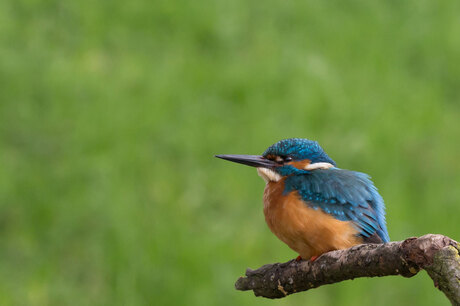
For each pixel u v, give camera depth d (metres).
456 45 20.06
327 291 13.30
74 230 13.90
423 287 13.16
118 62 18.06
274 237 13.66
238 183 14.70
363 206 7.57
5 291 12.94
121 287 13.09
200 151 15.49
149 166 15.11
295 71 18.16
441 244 4.96
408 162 15.88
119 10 19.80
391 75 18.81
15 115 16.25
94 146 15.58
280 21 20.20
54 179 14.80
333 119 16.80
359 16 20.92
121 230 13.75
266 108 16.83
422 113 17.42
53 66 17.64
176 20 19.67
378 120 16.86
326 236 7.38
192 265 13.16
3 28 18.59
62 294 13.02
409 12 21.27
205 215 14.20
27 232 13.98
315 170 7.99
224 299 12.81
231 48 19.05
